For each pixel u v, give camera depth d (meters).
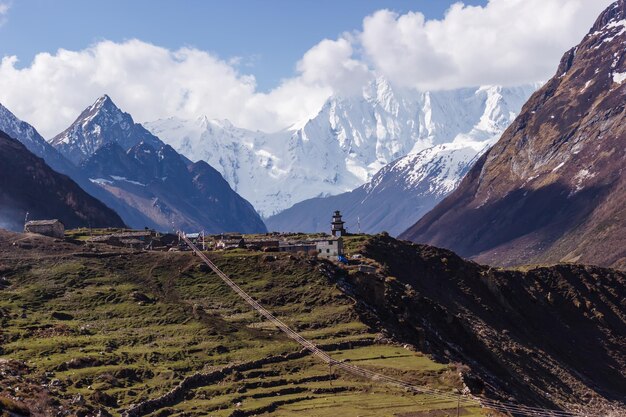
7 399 164.75
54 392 193.12
